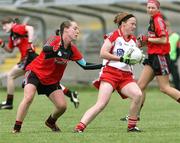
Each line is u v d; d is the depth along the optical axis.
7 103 40.50
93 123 31.73
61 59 25.92
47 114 37.19
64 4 67.31
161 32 31.28
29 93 26.34
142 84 32.28
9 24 39.56
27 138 25.11
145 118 34.66
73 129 28.48
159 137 25.20
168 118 34.72
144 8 69.56
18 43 39.53
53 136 25.62
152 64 31.86
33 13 72.31
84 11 71.81
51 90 26.78
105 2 66.69
